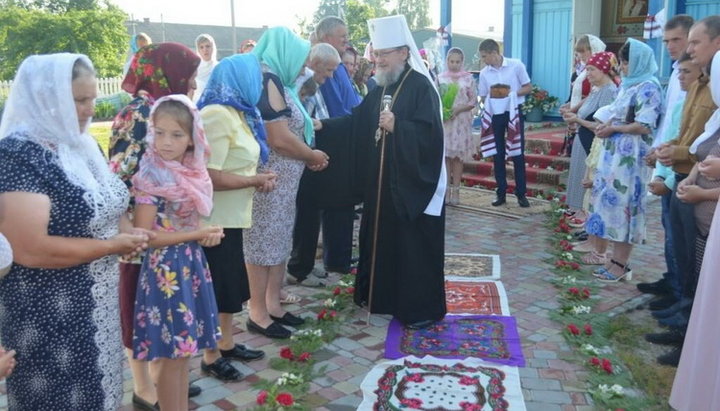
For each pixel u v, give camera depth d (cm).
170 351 276
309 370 374
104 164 233
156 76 304
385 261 441
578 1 1112
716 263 296
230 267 355
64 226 213
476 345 409
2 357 191
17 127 210
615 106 509
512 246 638
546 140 930
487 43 768
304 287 521
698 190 354
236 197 347
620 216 511
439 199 425
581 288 507
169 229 277
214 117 331
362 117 465
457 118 777
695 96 398
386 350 403
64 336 218
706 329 299
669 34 462
